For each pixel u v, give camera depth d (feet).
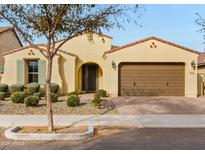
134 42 64.54
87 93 72.79
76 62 73.10
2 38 87.20
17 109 43.37
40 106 46.03
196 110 44.96
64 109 43.80
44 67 67.05
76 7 28.07
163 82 65.36
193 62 64.49
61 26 28.94
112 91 64.54
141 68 65.51
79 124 33.58
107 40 74.02
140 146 24.12
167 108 46.73
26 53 67.46
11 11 28.25
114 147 23.86
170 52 64.54
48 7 27.58
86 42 73.87
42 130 29.43
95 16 28.86
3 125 33.04
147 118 37.88
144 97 62.39
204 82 70.08
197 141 25.81
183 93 65.21
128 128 31.78
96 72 76.69
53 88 63.93
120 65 65.46
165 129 31.24
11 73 67.87
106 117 38.52
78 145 24.72
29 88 62.39
